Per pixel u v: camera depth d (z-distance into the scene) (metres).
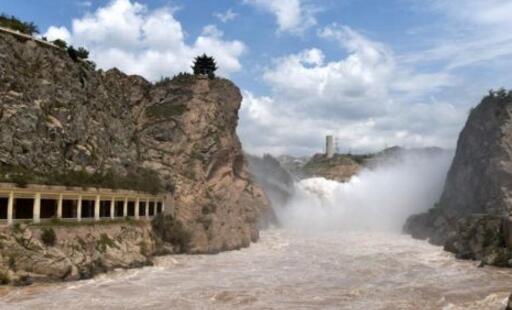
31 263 65.88
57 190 79.31
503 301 57.75
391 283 71.12
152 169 120.94
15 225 68.81
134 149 123.50
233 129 148.50
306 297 62.03
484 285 68.88
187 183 119.62
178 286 68.12
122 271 78.69
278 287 68.19
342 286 69.19
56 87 98.12
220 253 107.88
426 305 57.22
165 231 103.25
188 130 128.38
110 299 59.03
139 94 134.75
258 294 63.50
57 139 93.88
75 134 99.62
